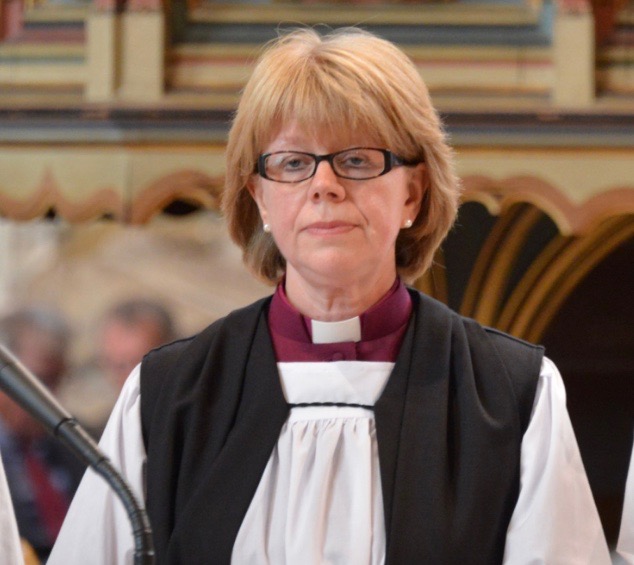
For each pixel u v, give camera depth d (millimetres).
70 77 10922
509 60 10695
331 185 6957
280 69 7113
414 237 7734
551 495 7160
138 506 5785
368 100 6988
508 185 10539
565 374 13078
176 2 10867
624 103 10539
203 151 10719
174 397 7559
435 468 7160
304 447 7250
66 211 10812
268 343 7578
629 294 12984
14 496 14047
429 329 7602
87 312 15453
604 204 10523
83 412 15320
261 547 7113
